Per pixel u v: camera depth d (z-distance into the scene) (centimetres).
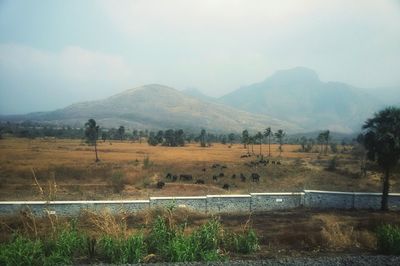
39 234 1662
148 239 1553
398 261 1265
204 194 4244
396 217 2836
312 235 1938
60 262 1275
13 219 2203
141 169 5981
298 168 6444
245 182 5288
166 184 4809
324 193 3475
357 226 2419
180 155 9331
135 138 19525
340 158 8569
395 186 4575
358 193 3488
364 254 1642
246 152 11425
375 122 3431
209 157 8938
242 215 3028
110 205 2820
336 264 1234
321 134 11769
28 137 15912
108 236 1452
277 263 1254
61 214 2677
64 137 18275
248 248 1652
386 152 3291
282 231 2211
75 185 4497
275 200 3372
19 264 1209
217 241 1625
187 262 1269
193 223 2486
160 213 2561
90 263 1323
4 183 4409
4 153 8344
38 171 5325
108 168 5788
